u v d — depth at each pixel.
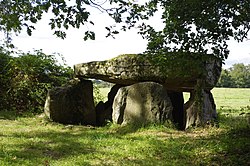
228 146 7.54
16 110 14.23
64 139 8.67
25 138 8.73
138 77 10.77
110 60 11.31
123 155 7.16
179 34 6.57
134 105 10.59
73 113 11.83
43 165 6.38
